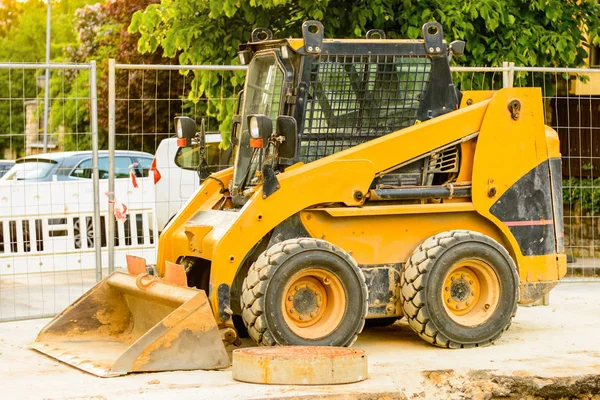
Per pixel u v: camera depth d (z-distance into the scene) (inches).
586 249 789.9
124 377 378.3
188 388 359.9
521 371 388.2
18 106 1737.2
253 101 454.6
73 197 703.1
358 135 442.6
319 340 409.4
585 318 502.3
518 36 731.4
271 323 402.0
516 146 448.8
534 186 452.8
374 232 432.8
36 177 797.2
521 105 449.1
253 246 411.5
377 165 428.8
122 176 816.3
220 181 470.0
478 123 443.5
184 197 778.2
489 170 444.1
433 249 424.2
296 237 422.9
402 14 706.2
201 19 722.8
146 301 431.8
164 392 354.9
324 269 410.6
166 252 460.4
